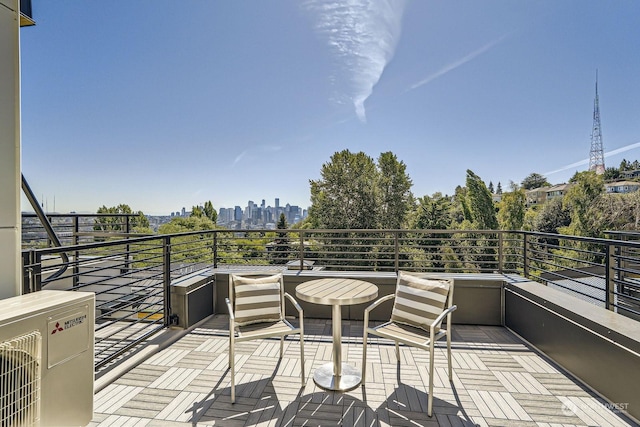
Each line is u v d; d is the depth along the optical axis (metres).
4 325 1.48
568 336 2.76
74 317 1.84
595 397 2.39
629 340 2.14
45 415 1.67
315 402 2.35
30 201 3.58
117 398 2.39
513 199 23.19
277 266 5.09
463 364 2.94
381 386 2.57
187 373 2.78
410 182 19.88
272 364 2.95
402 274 2.89
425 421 2.13
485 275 4.25
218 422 2.11
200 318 4.09
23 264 2.14
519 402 2.33
